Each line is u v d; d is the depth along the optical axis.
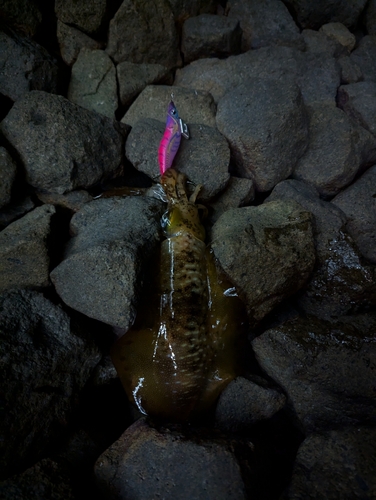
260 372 0.46
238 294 0.45
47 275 0.44
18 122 0.49
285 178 0.56
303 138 0.55
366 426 0.36
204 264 0.46
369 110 0.61
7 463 0.33
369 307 0.49
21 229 0.44
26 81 0.56
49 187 0.51
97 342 0.44
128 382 0.42
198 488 0.33
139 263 0.42
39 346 0.39
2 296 0.41
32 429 0.36
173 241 0.46
